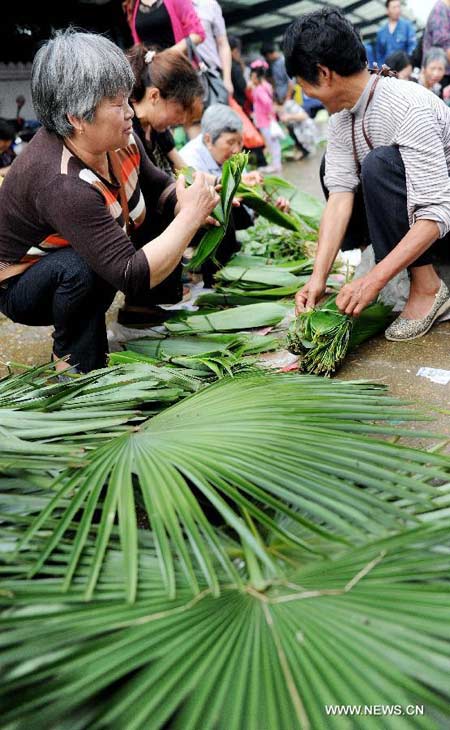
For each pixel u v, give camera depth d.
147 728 0.83
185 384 1.96
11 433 1.47
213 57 4.84
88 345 2.40
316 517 1.29
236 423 1.47
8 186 2.19
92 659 0.92
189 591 1.07
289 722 0.83
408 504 1.27
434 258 2.73
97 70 1.91
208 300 3.13
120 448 1.42
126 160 2.40
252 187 3.46
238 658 0.92
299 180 7.20
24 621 0.99
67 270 2.25
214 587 1.02
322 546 1.18
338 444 1.35
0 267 2.35
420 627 0.93
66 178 2.06
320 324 2.31
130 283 2.12
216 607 1.02
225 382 1.75
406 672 0.88
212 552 1.21
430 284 2.53
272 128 8.18
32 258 2.34
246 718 0.84
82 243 2.11
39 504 1.33
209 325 2.76
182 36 4.19
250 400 1.60
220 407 1.58
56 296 2.30
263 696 0.86
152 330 2.94
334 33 2.27
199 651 0.93
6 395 1.73
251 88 8.10
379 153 2.40
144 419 1.77
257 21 13.50
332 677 0.87
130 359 2.33
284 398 1.60
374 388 1.78
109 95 1.94
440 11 5.97
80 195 2.06
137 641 0.95
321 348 2.32
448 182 2.30
